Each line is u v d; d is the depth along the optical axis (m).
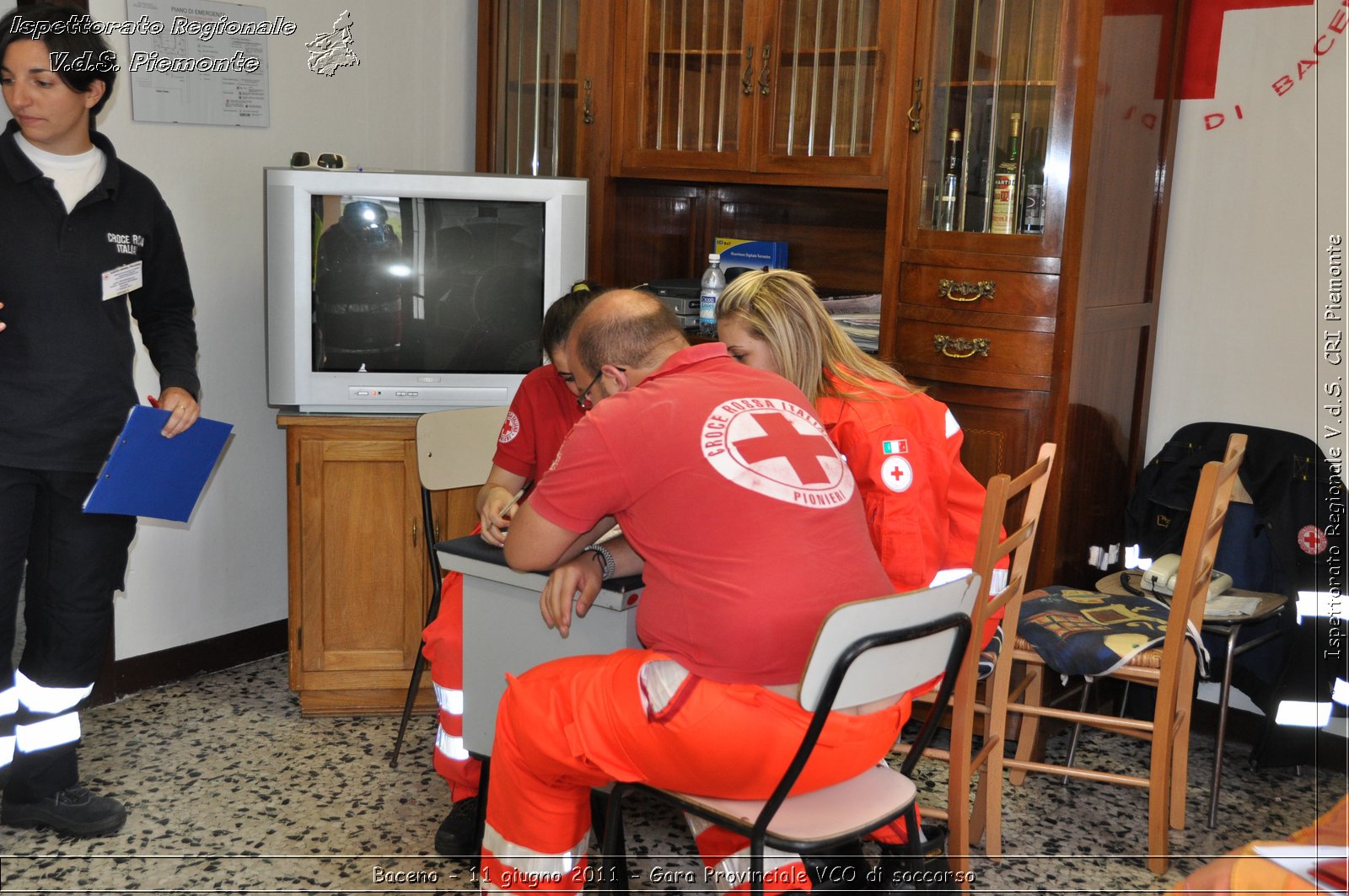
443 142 3.96
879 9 3.06
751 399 1.78
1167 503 3.13
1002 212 2.95
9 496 2.36
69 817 2.48
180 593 3.35
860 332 3.26
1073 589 2.91
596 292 2.38
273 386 3.06
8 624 2.44
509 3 3.74
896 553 2.18
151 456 2.31
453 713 2.41
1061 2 2.78
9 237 2.30
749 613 1.62
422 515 3.04
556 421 2.51
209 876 2.34
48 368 2.35
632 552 1.96
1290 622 2.87
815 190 3.65
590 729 1.74
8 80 2.22
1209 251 3.17
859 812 1.69
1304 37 2.95
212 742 2.98
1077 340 2.88
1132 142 2.99
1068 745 2.97
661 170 3.51
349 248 3.04
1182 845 2.59
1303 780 2.91
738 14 3.34
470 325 3.14
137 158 3.09
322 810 2.63
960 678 2.26
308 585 3.09
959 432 2.38
